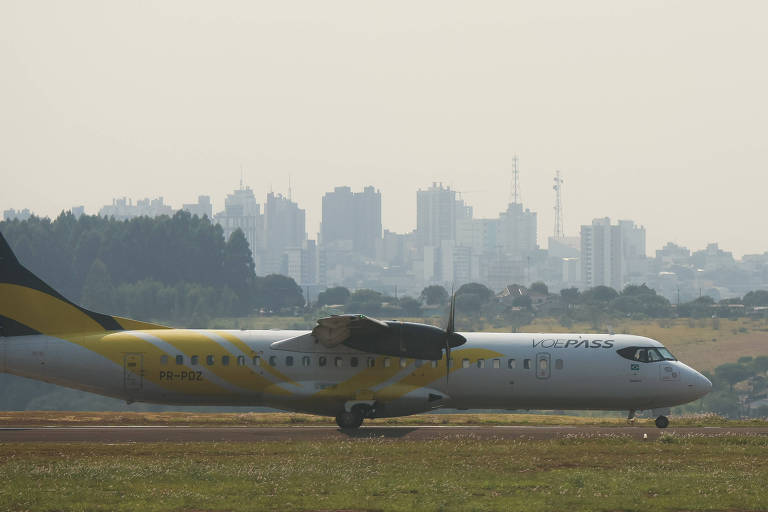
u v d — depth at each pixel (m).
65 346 130.75
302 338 132.12
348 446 109.44
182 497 79.62
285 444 110.44
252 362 131.50
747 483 88.00
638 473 93.31
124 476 88.00
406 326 129.25
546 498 81.44
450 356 133.62
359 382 131.50
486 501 80.06
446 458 101.75
